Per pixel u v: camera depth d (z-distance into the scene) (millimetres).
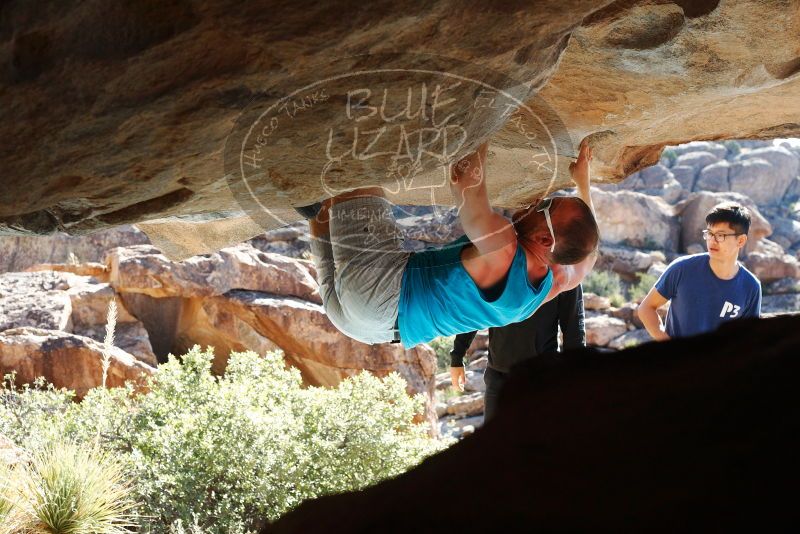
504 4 1557
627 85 2736
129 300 11180
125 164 1771
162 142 1693
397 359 10359
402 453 6594
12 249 17609
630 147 4031
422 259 2629
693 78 2625
